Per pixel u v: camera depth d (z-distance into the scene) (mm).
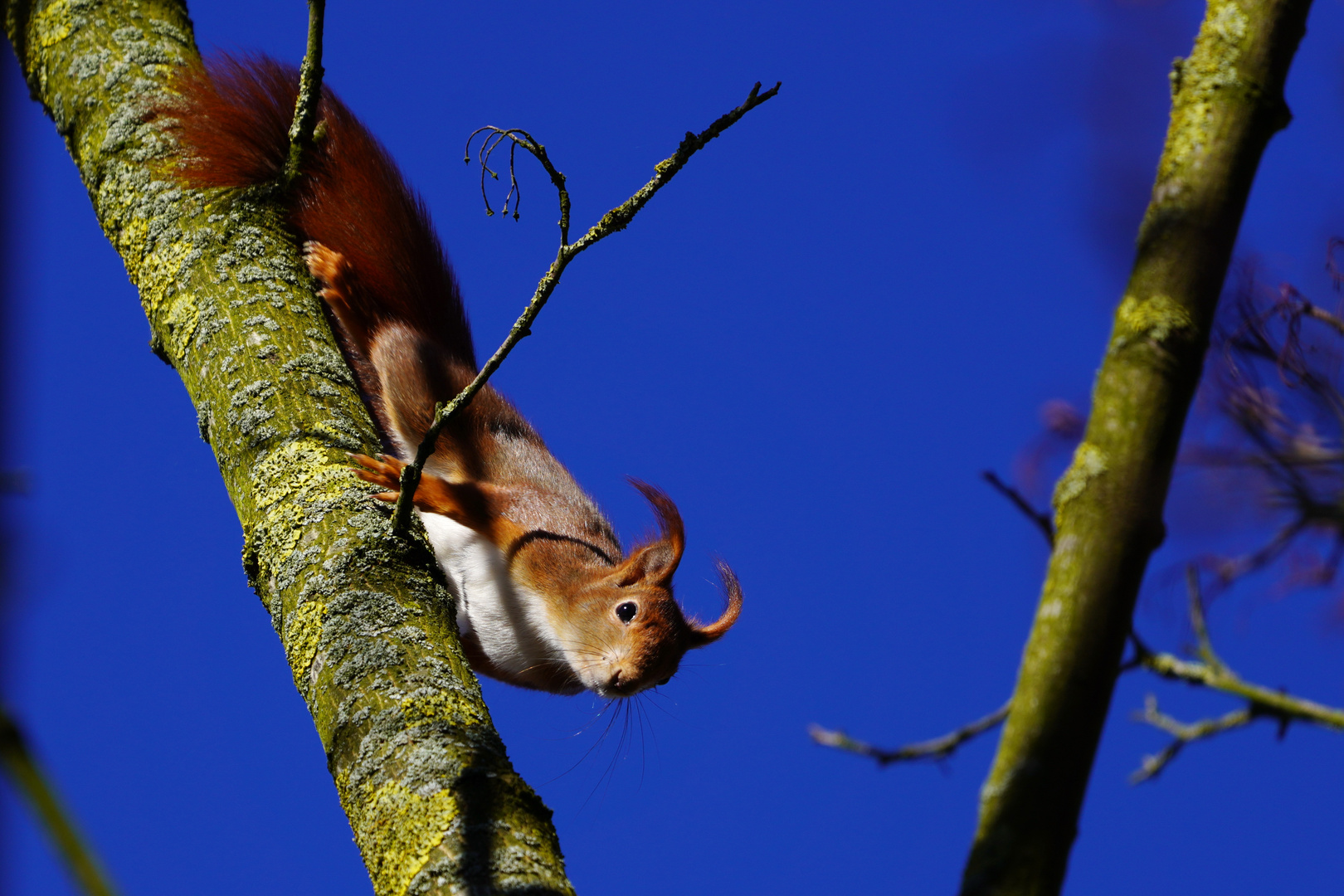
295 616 6602
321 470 7156
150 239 8305
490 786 5734
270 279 8070
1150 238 4008
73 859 1963
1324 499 6219
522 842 5531
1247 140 4086
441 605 6727
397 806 5719
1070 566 3670
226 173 8711
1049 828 3490
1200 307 3885
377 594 6574
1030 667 3635
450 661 6426
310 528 6883
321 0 7973
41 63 9281
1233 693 7172
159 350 8195
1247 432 6324
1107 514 3672
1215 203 4012
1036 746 3549
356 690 6215
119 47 9125
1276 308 6316
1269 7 4258
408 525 6891
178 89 8992
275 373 7602
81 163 8844
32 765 1999
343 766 6043
